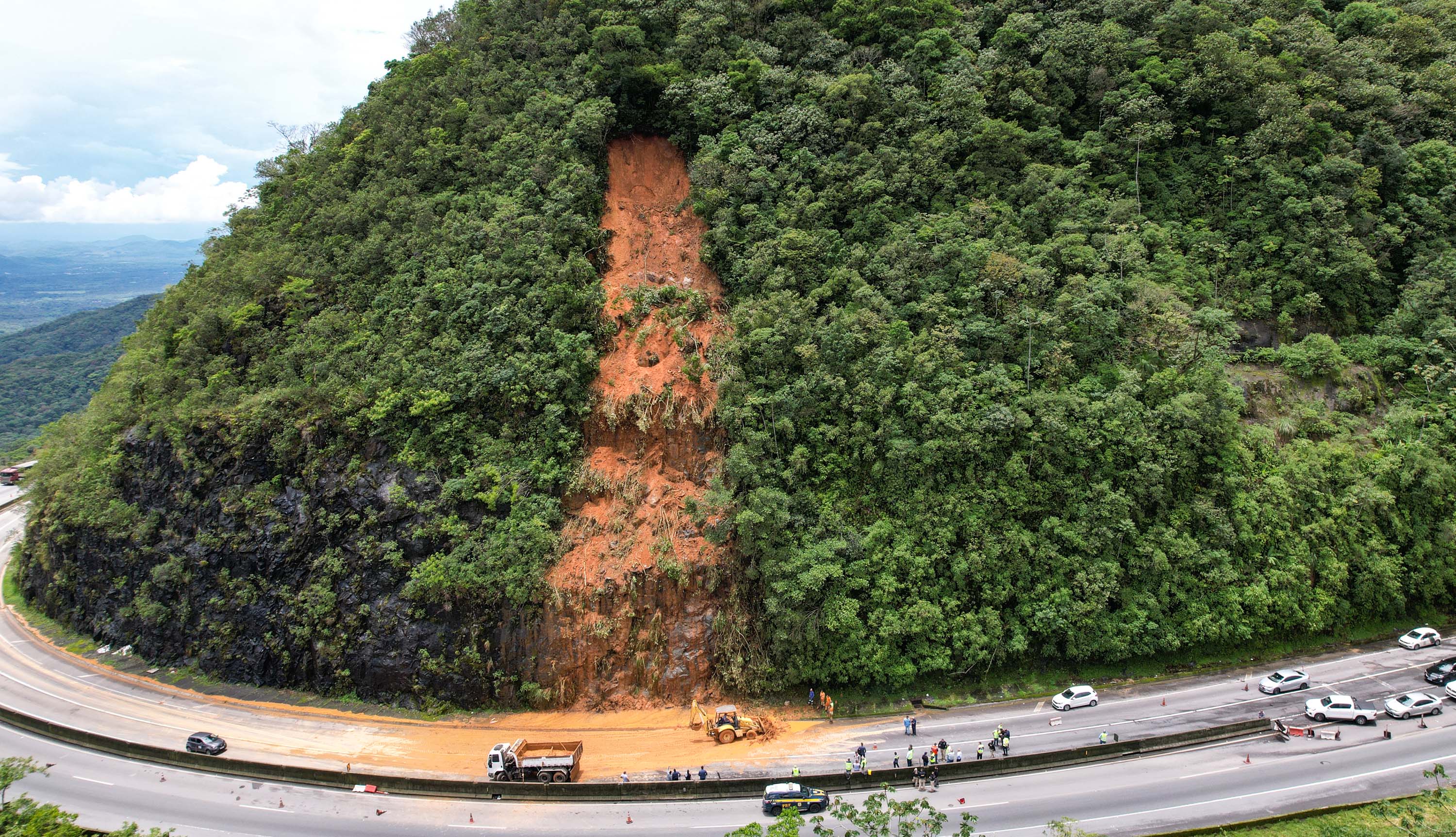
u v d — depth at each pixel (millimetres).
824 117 70000
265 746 51656
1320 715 49062
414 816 44219
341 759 49812
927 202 67312
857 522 55906
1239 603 54969
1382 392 63656
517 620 54938
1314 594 56594
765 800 43219
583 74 74062
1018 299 61000
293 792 46906
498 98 74250
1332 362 62844
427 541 57094
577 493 58875
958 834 35094
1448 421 60281
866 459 57094
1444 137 73500
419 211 69562
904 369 58094
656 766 47625
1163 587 55312
